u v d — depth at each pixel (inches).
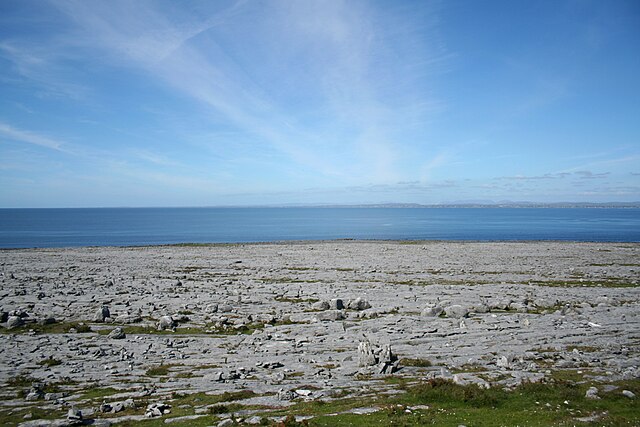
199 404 689.6
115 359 940.6
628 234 6127.0
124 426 599.5
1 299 1562.5
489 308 1435.8
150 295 1697.8
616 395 676.7
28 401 705.6
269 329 1218.0
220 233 7052.2
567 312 1393.9
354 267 2615.7
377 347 984.9
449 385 716.0
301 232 7249.0
